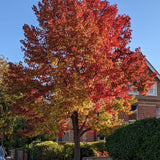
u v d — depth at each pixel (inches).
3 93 996.6
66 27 485.1
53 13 529.3
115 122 623.5
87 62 521.7
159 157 267.1
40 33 551.2
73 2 510.9
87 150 700.0
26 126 1153.4
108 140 373.4
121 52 554.9
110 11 543.2
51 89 532.1
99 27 516.7
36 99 532.7
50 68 540.7
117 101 627.8
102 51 505.7
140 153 297.7
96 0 551.5
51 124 586.9
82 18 497.7
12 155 1163.3
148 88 555.5
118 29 545.6
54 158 713.6
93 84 509.4
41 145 781.9
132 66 527.8
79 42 501.4
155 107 1162.6
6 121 1041.5
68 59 523.8
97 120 601.9
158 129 298.0
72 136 1018.1
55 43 502.6
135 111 1117.1
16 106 569.6
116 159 352.2
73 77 504.1
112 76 513.7
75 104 522.9
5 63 1028.5
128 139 326.6
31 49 543.8
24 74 536.1
